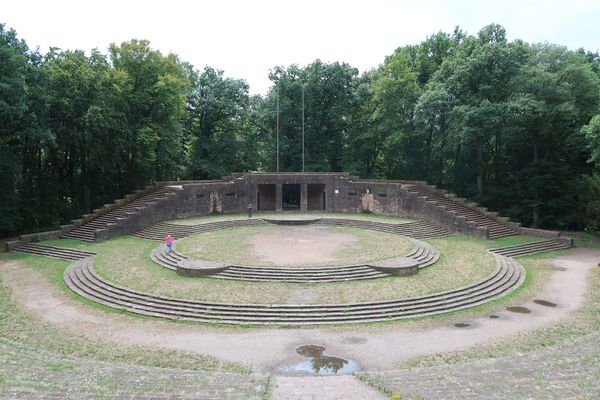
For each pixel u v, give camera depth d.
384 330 21.59
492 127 45.84
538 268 33.44
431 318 23.16
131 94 49.62
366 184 54.34
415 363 17.95
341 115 64.12
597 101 46.88
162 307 23.94
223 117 65.81
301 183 57.03
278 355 18.81
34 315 23.08
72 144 45.97
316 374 17.03
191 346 19.61
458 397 12.18
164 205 47.12
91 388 12.91
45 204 47.88
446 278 28.64
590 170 50.91
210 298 24.64
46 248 37.47
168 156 57.25
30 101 38.38
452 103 48.94
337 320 22.70
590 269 33.12
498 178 55.16
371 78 64.94
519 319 22.97
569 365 15.27
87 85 43.69
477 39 53.38
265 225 47.91
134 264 31.59
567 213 49.84
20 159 44.72
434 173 59.69
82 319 22.69
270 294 25.31
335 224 48.66
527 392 12.38
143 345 19.59
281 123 65.06
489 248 38.06
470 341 20.20
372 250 34.69
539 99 45.25
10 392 12.25
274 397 12.63
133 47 49.53
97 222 43.84
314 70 62.84
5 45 36.94
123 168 54.97
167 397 12.16
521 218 51.91
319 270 28.72
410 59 64.38
